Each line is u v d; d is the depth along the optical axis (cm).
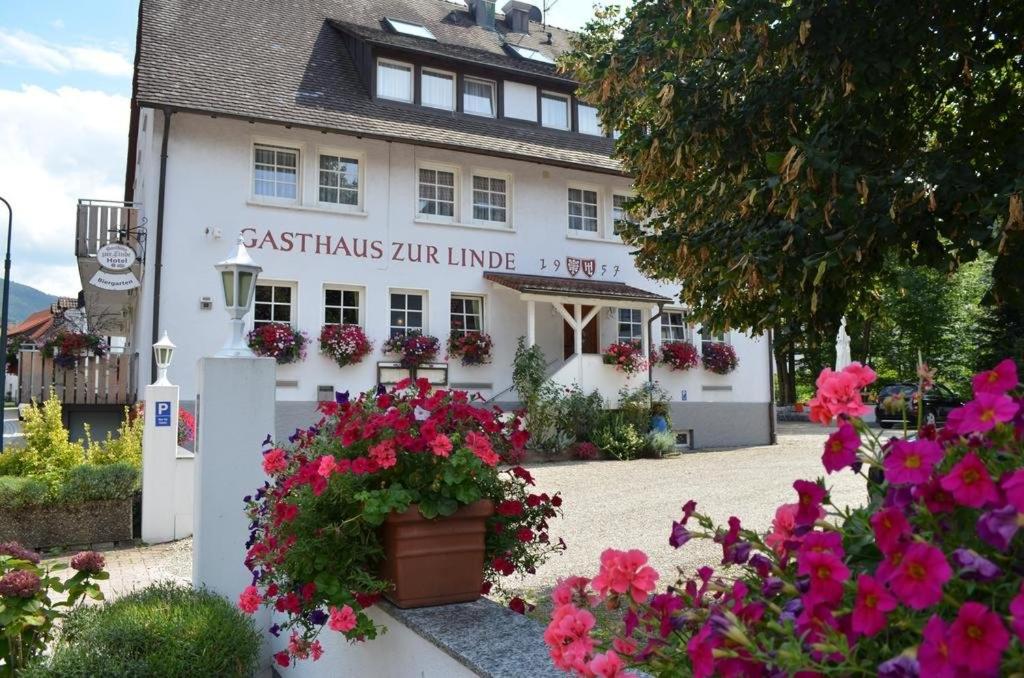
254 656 373
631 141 679
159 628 356
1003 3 477
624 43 646
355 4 2045
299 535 312
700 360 1983
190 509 931
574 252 1892
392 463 310
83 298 2173
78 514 888
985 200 395
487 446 324
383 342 1628
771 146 558
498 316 1764
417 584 312
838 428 158
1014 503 116
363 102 1711
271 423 462
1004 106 501
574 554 733
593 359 1761
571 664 178
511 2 2350
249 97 1559
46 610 387
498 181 1841
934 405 1560
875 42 456
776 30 471
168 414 929
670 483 1238
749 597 162
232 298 479
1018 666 107
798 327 573
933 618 111
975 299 3198
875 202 429
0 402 1299
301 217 1573
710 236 572
